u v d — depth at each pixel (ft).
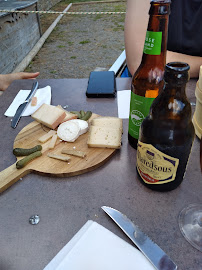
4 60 12.72
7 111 3.61
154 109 2.02
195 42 4.95
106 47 17.76
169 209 2.15
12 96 4.06
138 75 2.41
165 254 1.79
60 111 3.15
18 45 14.76
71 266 1.69
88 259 1.72
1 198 2.29
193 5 4.77
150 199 2.25
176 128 1.93
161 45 2.18
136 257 1.73
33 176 2.52
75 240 1.86
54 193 2.33
